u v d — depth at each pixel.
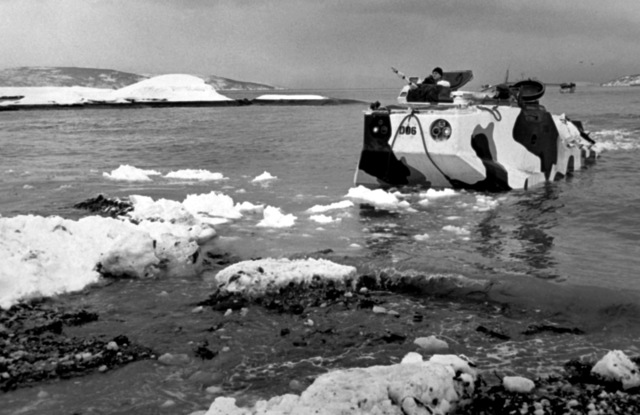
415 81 13.64
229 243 8.35
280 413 3.60
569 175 14.14
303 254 7.53
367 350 4.99
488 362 4.74
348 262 7.03
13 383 4.45
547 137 13.53
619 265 7.22
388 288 6.55
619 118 33.19
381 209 10.52
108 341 5.18
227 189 12.67
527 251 7.86
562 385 4.34
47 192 12.41
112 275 6.96
